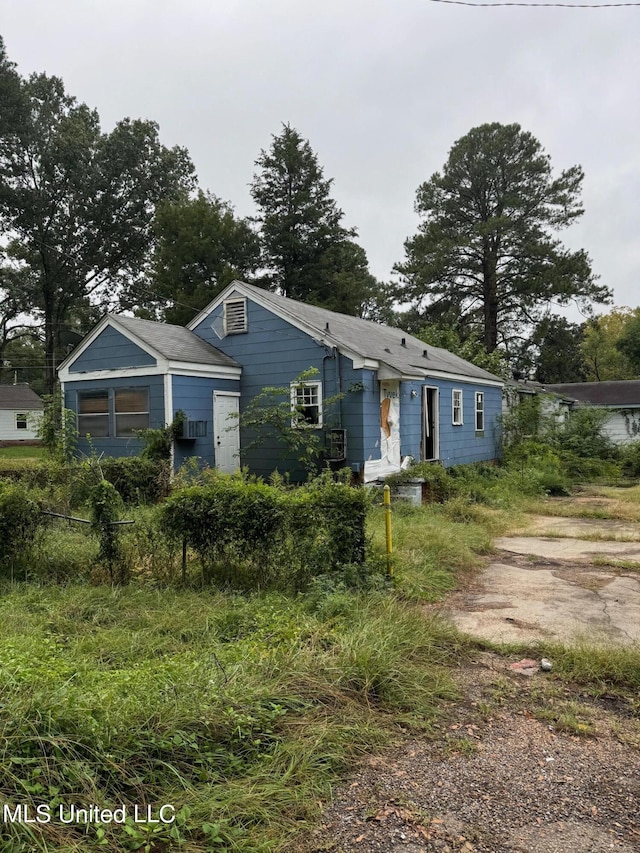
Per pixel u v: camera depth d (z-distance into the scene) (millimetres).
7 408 37719
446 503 11805
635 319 40562
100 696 3039
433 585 6172
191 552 6496
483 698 3732
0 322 42750
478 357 27141
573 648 4398
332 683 3604
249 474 13852
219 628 4746
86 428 14227
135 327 13664
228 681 3408
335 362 13086
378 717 3379
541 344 36750
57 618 5016
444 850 2334
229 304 14766
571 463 19047
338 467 12773
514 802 2656
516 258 35438
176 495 6363
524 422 21031
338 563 5805
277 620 4707
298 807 2570
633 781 2826
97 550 6648
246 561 6102
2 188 34812
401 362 13773
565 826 2488
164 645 4375
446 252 35031
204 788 2617
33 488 8891
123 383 13547
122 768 2627
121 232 38219
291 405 13359
